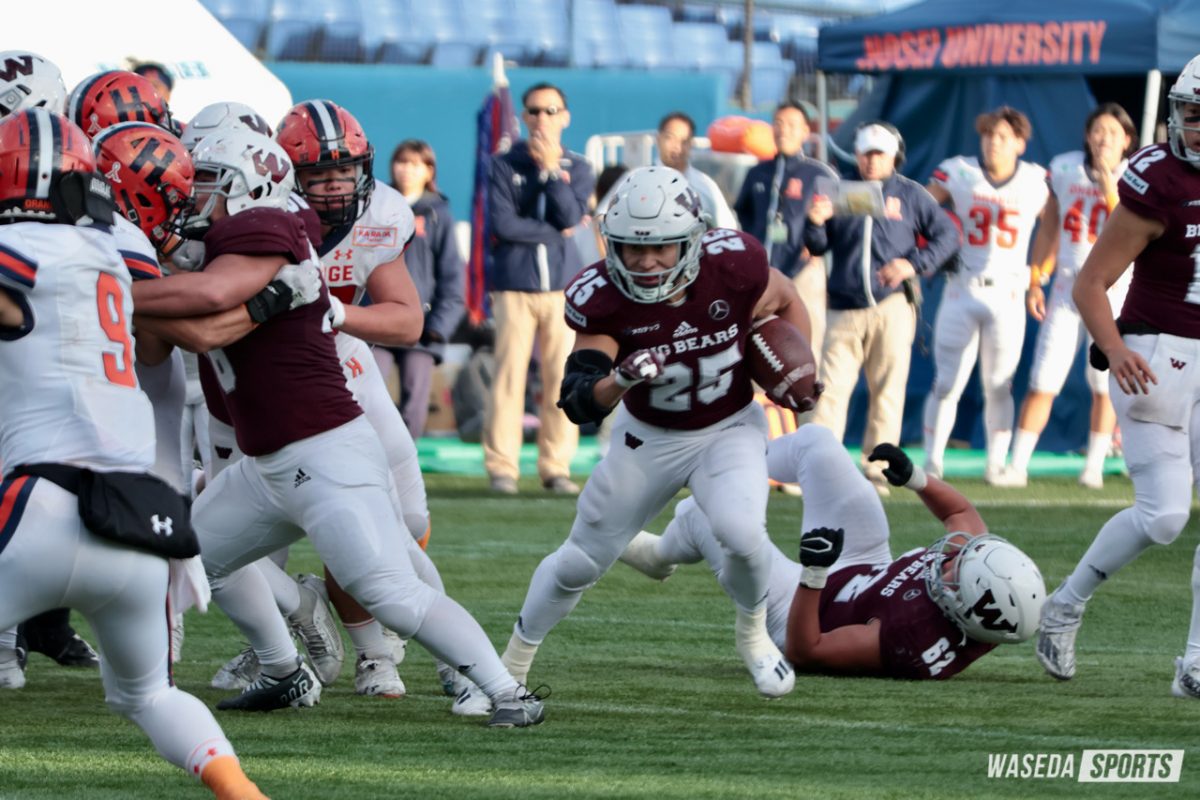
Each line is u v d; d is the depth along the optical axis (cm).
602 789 1384
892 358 3650
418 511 1952
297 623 1880
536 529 3272
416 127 5116
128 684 1257
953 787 1397
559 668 2011
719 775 1438
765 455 1775
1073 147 4250
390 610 1616
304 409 1597
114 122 1841
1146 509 1859
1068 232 3797
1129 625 2345
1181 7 4047
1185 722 1680
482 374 4622
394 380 4134
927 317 4662
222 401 1786
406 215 1920
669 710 1741
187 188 1533
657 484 1752
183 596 1329
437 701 1823
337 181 1825
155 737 1258
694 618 2402
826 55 4469
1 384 1231
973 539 1880
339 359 1773
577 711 1736
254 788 1248
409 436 1952
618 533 1761
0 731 1628
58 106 1898
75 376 1230
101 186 1283
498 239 3678
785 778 1426
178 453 1642
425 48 6625
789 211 3675
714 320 1700
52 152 1249
